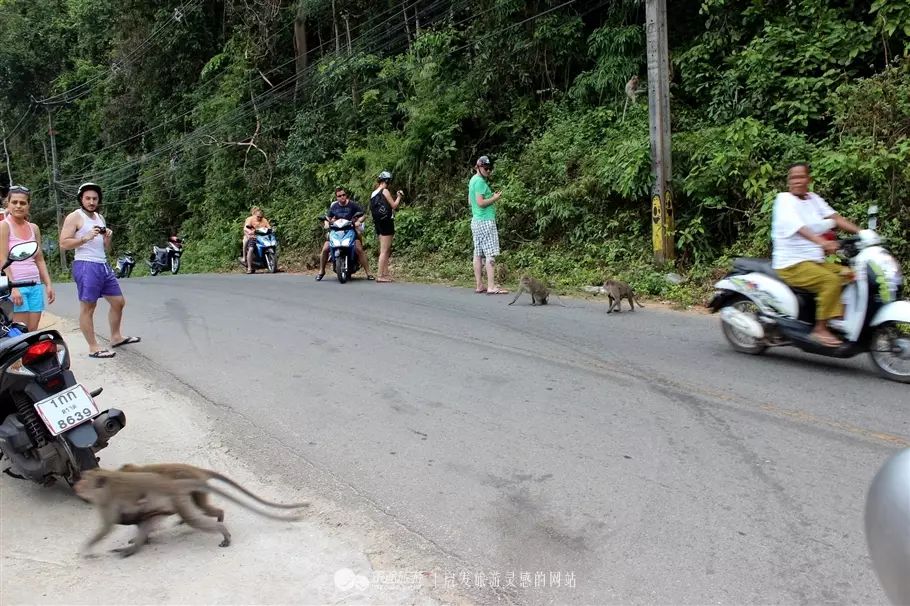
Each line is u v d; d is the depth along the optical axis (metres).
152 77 28.67
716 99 12.19
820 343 5.94
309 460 4.47
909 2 10.27
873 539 1.95
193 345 7.68
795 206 6.03
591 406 5.28
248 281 14.61
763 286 6.31
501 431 4.84
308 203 20.31
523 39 15.32
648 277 10.38
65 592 3.04
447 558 3.31
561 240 13.04
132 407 5.55
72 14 34.38
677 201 11.50
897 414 4.89
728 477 4.02
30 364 3.84
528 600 2.97
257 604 2.94
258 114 24.02
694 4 13.99
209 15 26.98
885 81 9.72
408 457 4.46
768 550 3.26
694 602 2.91
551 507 3.75
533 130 15.24
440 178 16.61
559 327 8.02
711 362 6.37
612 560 3.24
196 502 3.44
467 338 7.60
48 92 36.12
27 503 3.98
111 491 3.29
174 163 27.53
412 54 18.20
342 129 20.31
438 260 14.58
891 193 9.13
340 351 7.20
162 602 2.96
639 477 4.06
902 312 5.43
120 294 7.55
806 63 11.21
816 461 4.18
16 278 6.18
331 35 23.52
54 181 33.12
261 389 5.96
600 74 13.92
